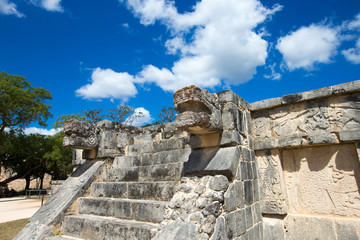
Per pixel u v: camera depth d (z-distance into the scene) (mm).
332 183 4203
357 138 3797
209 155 4180
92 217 4773
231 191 3656
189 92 3594
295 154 4688
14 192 25500
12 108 21250
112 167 6438
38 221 5078
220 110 4273
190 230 3070
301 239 4184
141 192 4738
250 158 4570
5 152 24484
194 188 3695
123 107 25672
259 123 4961
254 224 4156
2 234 6887
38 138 25781
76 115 23125
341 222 3906
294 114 4578
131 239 3859
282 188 4484
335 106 4168
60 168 25750
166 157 5594
